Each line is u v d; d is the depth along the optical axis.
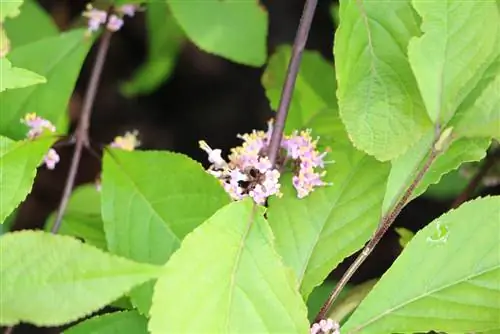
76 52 0.58
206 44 0.60
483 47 0.52
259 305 0.50
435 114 0.52
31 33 0.65
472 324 0.51
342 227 0.54
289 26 0.80
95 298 0.48
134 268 0.48
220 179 0.53
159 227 0.52
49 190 0.81
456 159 0.53
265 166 0.52
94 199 0.62
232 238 0.50
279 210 0.54
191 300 0.49
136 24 0.86
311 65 0.61
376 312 0.52
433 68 0.52
